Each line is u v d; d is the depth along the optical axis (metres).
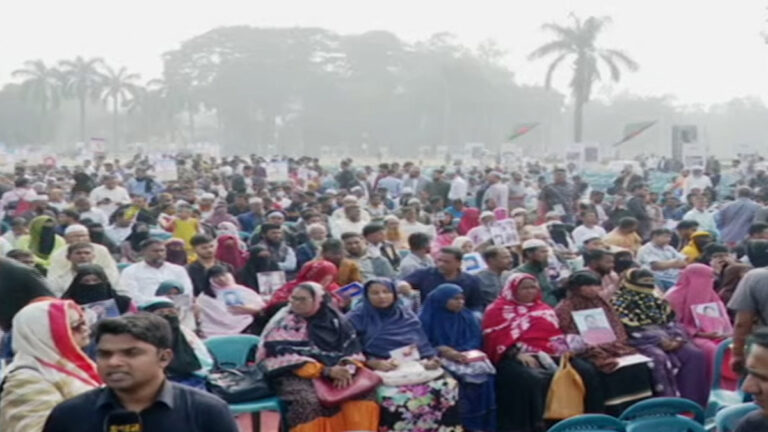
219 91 114.00
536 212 19.88
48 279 9.19
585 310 8.34
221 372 7.32
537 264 10.05
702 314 8.91
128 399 3.49
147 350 3.47
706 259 10.68
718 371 7.95
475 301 9.55
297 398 7.09
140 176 23.64
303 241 13.96
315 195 20.19
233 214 17.84
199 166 34.97
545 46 64.69
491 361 8.27
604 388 8.14
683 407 6.07
